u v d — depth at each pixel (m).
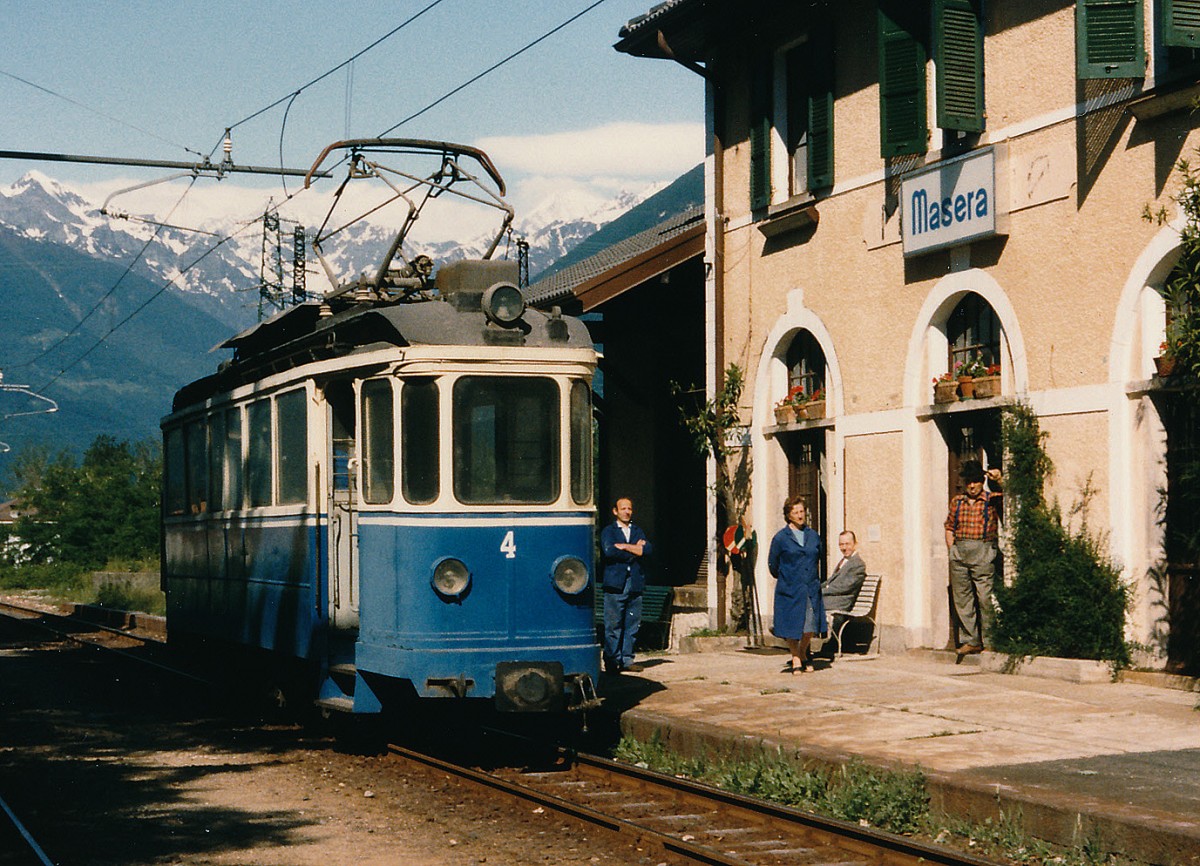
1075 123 13.29
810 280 17.19
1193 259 11.78
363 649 11.54
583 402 11.52
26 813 9.87
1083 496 13.12
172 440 18.38
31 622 35.56
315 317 14.32
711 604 19.12
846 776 9.29
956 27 14.35
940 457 15.13
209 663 17.42
